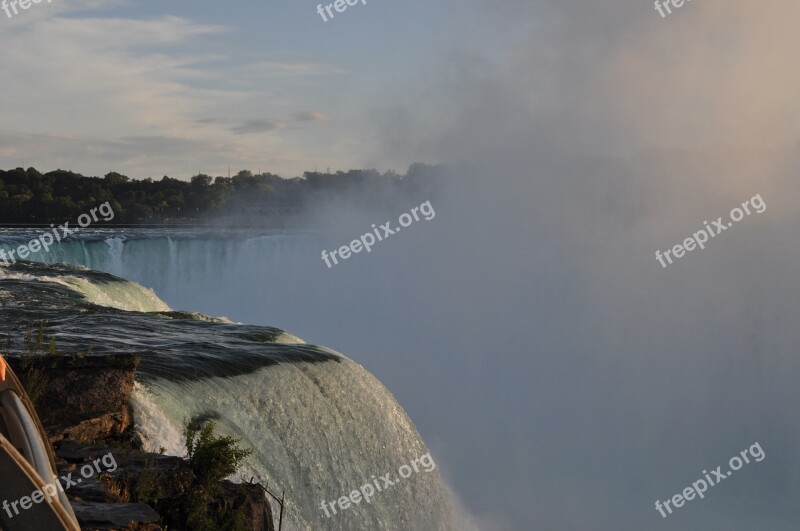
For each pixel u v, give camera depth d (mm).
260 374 16781
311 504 16047
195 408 14500
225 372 16453
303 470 16094
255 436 15531
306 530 14922
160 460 10211
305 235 83375
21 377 10906
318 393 17766
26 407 5676
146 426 12406
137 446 11844
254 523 10047
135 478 9383
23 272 33156
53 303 24781
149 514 8203
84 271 35250
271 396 16484
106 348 17625
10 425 5387
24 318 21641
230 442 10531
